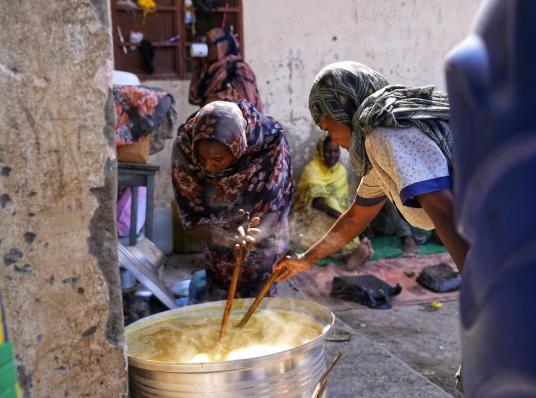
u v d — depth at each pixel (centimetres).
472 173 75
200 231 300
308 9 559
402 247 541
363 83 184
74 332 165
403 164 161
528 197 69
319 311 222
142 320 221
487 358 74
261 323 224
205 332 217
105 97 158
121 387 173
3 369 122
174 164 289
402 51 591
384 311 421
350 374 310
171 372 175
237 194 289
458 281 457
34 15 148
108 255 165
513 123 70
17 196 152
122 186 380
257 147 284
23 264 156
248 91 457
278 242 306
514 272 70
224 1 539
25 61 149
